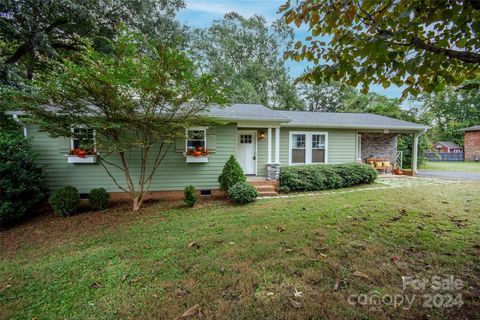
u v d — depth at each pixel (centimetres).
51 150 652
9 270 300
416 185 838
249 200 616
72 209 553
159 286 246
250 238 363
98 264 303
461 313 192
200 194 745
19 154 519
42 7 741
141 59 446
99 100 493
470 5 162
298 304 207
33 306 223
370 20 222
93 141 548
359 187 842
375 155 1234
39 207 619
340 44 237
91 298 232
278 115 821
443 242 322
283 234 374
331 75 245
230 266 277
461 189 720
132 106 504
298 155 1048
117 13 1005
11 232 459
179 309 209
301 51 264
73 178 669
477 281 233
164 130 550
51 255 346
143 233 418
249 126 801
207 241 360
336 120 1112
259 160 1002
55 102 494
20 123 615
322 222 425
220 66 1970
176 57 439
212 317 197
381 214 461
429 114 1680
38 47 768
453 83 237
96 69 430
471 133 2342
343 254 296
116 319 202
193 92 495
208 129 744
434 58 193
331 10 221
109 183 692
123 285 252
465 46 201
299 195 727
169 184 727
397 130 1130
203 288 238
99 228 462
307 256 295
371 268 262
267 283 242
